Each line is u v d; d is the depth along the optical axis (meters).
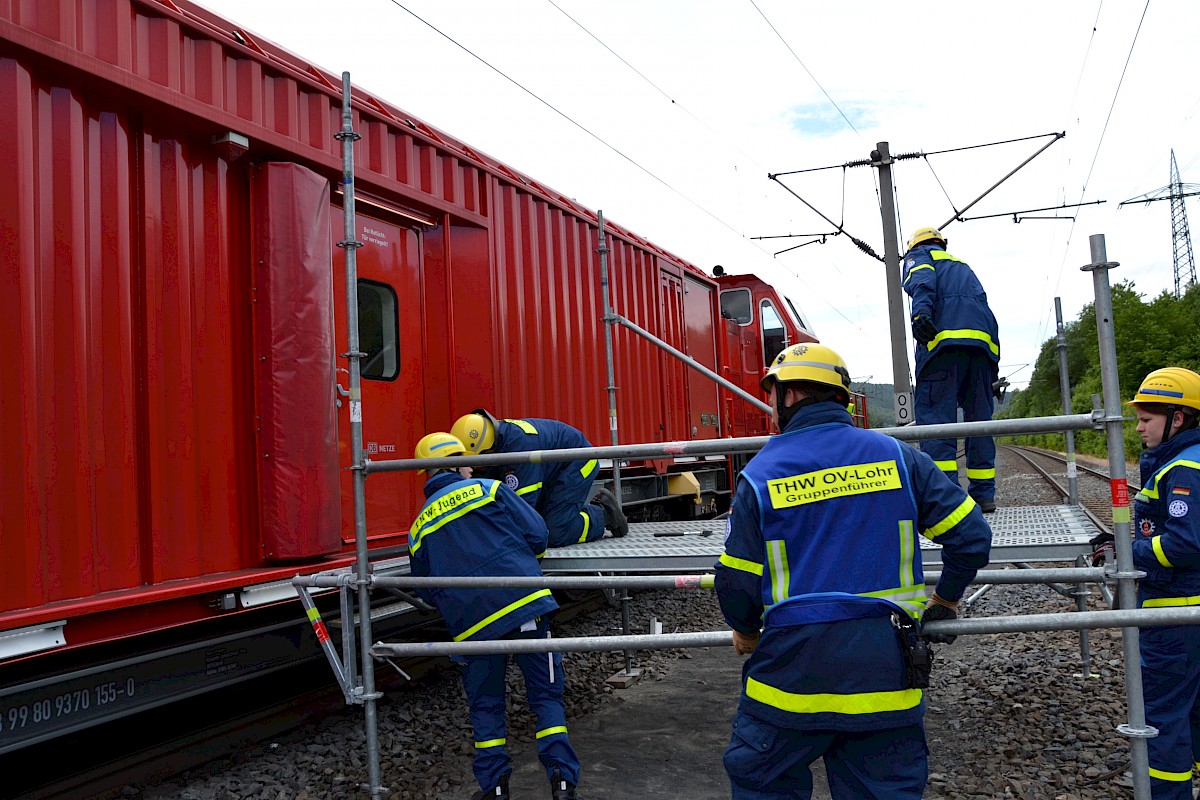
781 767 2.64
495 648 3.81
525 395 7.33
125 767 4.50
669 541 5.81
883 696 2.53
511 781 4.67
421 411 6.31
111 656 4.10
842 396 2.92
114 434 4.09
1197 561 3.33
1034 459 44.72
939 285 5.44
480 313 6.78
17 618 3.50
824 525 2.63
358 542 4.27
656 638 3.53
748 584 2.68
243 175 4.95
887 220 13.27
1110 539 3.80
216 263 4.72
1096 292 3.10
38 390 3.75
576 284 8.45
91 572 3.93
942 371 5.40
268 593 4.64
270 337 4.86
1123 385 44.66
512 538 4.19
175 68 4.42
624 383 9.33
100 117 4.15
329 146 5.41
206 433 4.57
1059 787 4.18
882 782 2.56
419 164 6.32
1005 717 5.22
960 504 2.68
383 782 4.59
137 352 4.27
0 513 3.57
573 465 5.60
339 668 4.34
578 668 6.81
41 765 4.85
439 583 4.04
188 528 4.43
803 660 2.55
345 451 5.46
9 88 3.71
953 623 2.96
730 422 12.52
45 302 3.81
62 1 3.89
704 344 11.80
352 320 4.30
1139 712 3.03
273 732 5.26
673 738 5.20
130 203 4.28
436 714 5.72
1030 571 3.24
